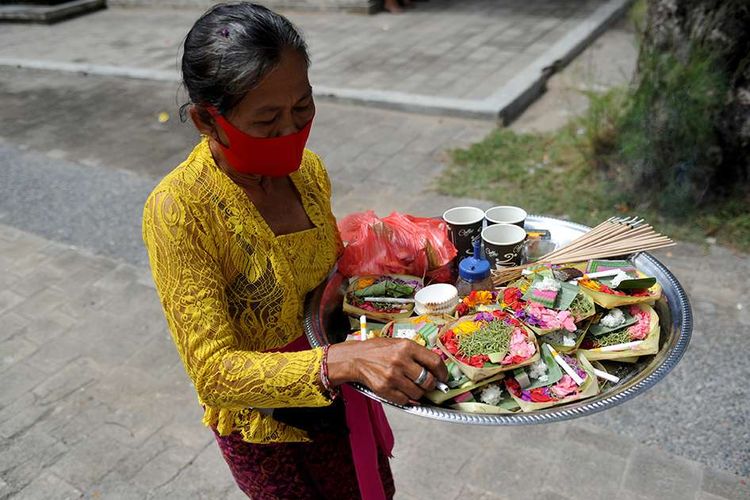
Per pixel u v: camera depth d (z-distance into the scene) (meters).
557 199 4.01
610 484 2.28
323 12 8.89
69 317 3.51
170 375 3.03
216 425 1.44
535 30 7.25
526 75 5.83
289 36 1.06
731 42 3.46
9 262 4.09
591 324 1.41
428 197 4.28
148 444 2.66
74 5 10.66
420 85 6.06
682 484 2.25
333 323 1.54
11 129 6.42
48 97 7.25
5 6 11.03
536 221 1.80
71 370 3.12
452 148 4.93
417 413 1.17
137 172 5.26
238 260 1.24
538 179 4.27
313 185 1.41
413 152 4.93
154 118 6.34
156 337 3.29
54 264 4.03
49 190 5.05
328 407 1.41
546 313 1.36
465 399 1.23
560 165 4.39
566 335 1.35
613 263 1.53
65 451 2.66
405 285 1.55
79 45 9.02
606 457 2.38
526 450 2.45
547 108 5.43
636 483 2.27
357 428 1.46
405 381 1.14
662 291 1.50
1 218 4.68
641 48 3.93
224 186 1.21
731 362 2.70
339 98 5.96
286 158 1.16
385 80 6.29
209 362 1.13
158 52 8.32
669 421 2.48
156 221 1.16
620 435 2.45
